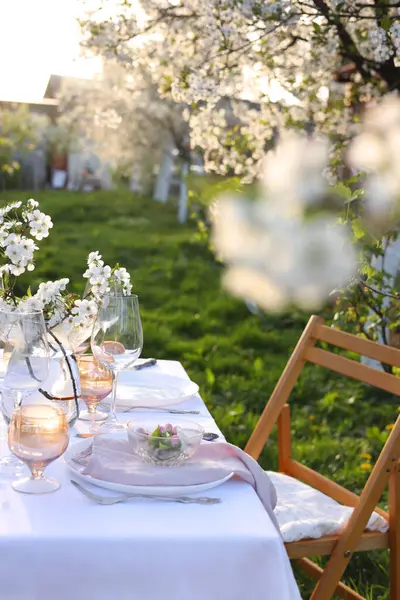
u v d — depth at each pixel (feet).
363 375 7.47
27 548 4.06
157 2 13.32
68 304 6.38
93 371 6.27
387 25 10.67
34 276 27.22
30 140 54.44
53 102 54.19
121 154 46.14
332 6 11.60
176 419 6.39
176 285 27.76
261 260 2.54
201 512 4.56
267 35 13.01
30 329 5.13
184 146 41.39
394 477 6.70
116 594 4.16
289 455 8.40
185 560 4.20
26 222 6.42
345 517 6.89
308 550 6.56
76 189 59.21
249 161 14.70
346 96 14.23
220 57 13.41
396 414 14.90
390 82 12.67
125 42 14.02
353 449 13.07
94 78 37.14
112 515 4.42
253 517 4.54
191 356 18.47
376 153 3.70
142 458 5.12
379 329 11.55
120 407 6.60
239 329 21.20
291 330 21.80
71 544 4.10
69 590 4.11
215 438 5.88
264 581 4.27
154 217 47.50
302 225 2.55
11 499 4.53
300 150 2.75
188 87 13.30
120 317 5.97
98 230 40.11
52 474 4.98
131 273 29.30
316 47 13.14
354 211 4.85
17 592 4.07
